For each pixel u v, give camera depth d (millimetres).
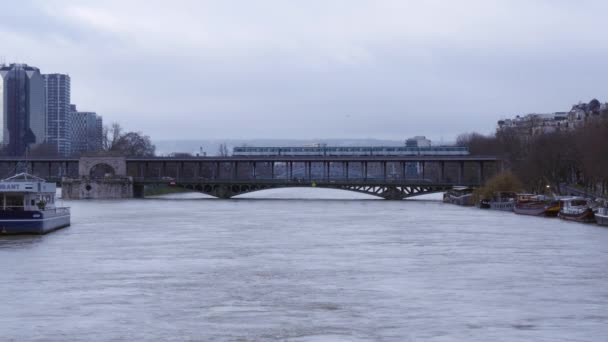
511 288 118312
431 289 117375
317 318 99125
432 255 154750
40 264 141625
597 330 93875
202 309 103875
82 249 164375
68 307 105062
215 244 175250
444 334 91938
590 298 111125
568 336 91312
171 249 165125
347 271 134125
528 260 147125
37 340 89625
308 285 120750
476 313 101875
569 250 162750
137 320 98125
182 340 89250
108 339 89875
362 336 91000
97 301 108750
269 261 146250
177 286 119812
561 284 121688
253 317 99625
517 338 90312
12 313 101688
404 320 98188
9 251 160125
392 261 146125
